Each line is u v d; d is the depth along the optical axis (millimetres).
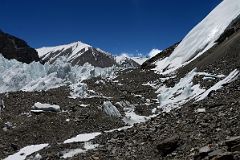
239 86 34406
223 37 64500
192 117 29422
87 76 78062
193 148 23016
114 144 30109
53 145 33875
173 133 27672
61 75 68250
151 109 47375
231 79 38375
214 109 29516
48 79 65312
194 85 47312
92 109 44719
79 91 52906
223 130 24438
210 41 67875
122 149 28281
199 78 48500
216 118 27016
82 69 88250
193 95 44406
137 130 31625
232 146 19578
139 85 60156
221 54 53750
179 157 22938
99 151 29234
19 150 35844
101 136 34000
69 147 32562
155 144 26922
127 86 60125
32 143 37500
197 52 68188
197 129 26375
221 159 18469
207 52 61906
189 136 25453
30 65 79000
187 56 69562
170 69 69250
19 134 38906
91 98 49469
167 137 27297
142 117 44938
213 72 49719
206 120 27359
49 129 39719
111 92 55531
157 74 67062
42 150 33438
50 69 74875
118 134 32469
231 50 52688
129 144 28938
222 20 71000
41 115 42562
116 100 49094
